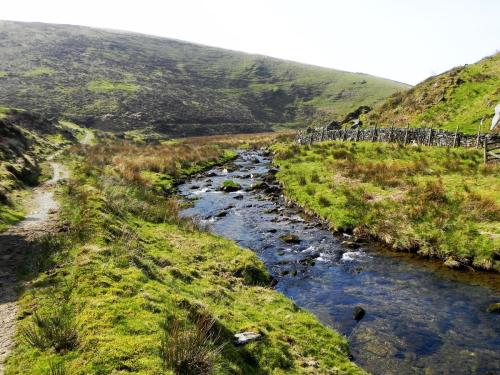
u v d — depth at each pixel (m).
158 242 16.56
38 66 138.25
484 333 12.08
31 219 17.81
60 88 120.94
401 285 15.41
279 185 33.50
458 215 19.20
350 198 23.92
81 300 9.36
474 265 16.42
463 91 44.69
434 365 10.65
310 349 10.55
